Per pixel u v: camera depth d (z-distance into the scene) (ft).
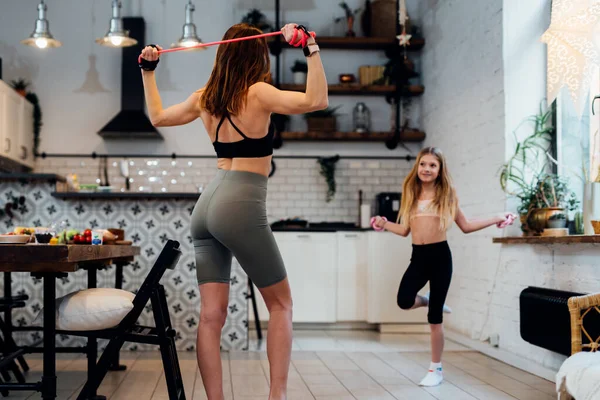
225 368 12.95
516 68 14.98
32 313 14.78
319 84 7.04
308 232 19.75
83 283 14.98
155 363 13.43
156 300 8.54
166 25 22.30
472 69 17.12
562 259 12.27
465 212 17.57
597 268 11.08
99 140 21.72
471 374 12.55
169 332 9.07
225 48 7.56
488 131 15.97
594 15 12.06
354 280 19.72
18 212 14.84
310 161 22.18
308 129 21.56
